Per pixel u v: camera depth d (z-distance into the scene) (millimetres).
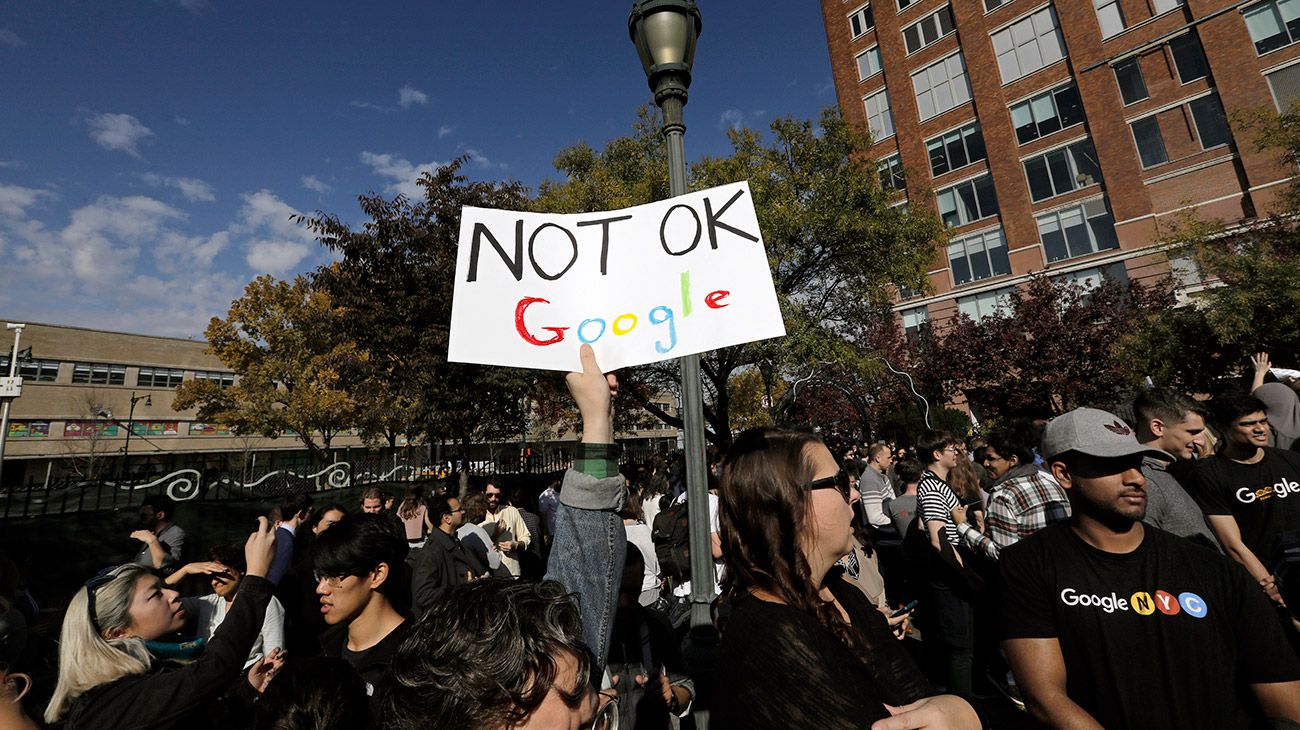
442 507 4941
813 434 1333
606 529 1308
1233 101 17781
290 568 3889
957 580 4035
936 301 24234
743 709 1045
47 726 1838
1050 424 2049
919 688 1240
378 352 10797
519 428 13203
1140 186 19422
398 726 956
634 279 2068
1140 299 15977
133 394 40250
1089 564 1868
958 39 24188
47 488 6352
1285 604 2340
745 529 1237
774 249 12555
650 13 2836
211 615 2973
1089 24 20766
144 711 1812
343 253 10766
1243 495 2922
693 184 13117
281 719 1544
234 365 28516
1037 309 16844
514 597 1025
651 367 13836
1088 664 1799
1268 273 11328
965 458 5211
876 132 26938
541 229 2080
